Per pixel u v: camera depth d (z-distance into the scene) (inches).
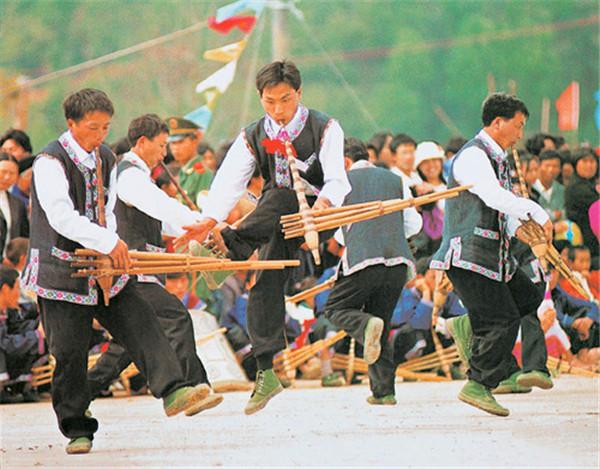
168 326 730.8
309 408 812.6
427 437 660.1
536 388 909.8
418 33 2847.0
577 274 1034.1
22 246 959.0
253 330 678.5
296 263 635.5
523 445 627.5
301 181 668.7
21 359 922.7
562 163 1141.7
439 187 1071.6
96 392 757.3
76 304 624.4
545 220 709.3
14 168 976.3
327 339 985.5
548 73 2871.6
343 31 2807.6
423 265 1019.9
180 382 624.4
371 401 824.3
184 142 1087.0
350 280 792.9
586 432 674.2
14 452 640.4
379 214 650.8
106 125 626.8
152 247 748.0
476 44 2849.4
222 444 652.1
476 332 734.5
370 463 576.7
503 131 727.7
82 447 627.8
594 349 1018.7
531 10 2915.8
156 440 674.2
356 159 836.0
